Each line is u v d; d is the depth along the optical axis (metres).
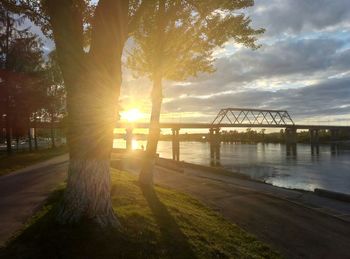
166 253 6.99
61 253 6.17
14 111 33.94
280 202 16.62
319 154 89.31
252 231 11.52
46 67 42.88
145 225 8.16
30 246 6.52
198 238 8.48
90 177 7.27
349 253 10.19
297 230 12.09
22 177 18.86
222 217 12.47
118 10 7.68
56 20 7.51
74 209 7.16
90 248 6.35
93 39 7.72
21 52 33.84
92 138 7.35
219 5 13.91
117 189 12.73
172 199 13.41
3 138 59.97
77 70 7.50
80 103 7.44
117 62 7.77
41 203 11.37
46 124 56.47
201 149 118.19
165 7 14.41
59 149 51.91
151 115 15.71
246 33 15.07
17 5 9.58
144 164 15.57
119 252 6.43
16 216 9.64
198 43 15.24
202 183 21.45
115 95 7.73
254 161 66.38
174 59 15.26
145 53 16.05
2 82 33.16
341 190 32.16
